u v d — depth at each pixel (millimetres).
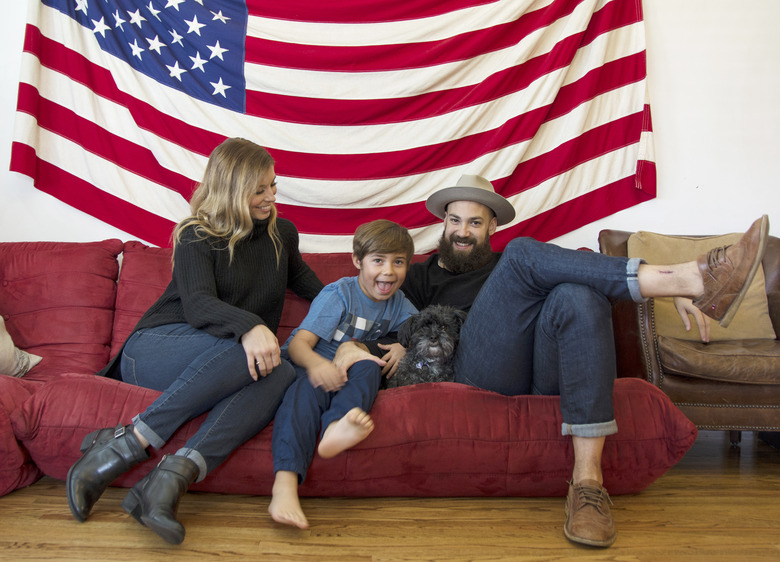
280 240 2066
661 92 3066
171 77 2830
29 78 2711
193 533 1442
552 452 1652
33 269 2430
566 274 1531
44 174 2795
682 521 1578
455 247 2338
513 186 2951
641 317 2232
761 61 3090
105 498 1636
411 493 1698
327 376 1663
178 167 2830
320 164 2893
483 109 2857
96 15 2803
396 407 1680
